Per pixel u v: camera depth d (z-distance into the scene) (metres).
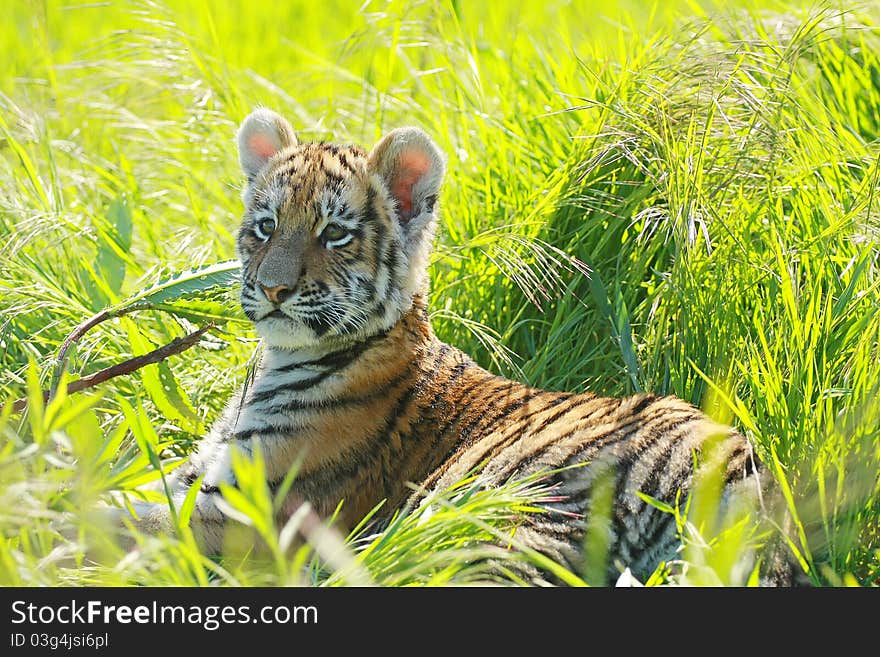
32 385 7.84
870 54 13.66
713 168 11.44
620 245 11.77
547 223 11.71
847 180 11.73
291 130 10.52
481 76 14.46
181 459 9.40
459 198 12.62
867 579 8.57
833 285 10.57
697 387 10.32
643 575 8.39
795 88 12.80
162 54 14.59
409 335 10.06
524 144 13.12
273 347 10.15
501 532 8.02
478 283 11.70
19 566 7.25
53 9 21.67
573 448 8.91
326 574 8.33
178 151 14.27
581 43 15.91
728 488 8.34
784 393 9.82
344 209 9.71
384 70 15.01
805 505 8.78
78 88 16.05
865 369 9.38
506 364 11.22
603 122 11.98
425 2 14.69
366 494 9.61
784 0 15.74
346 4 22.86
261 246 9.79
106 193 13.67
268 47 20.70
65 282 11.80
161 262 11.52
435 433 9.75
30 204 12.60
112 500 8.56
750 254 10.85
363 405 9.73
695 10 14.71
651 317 10.66
